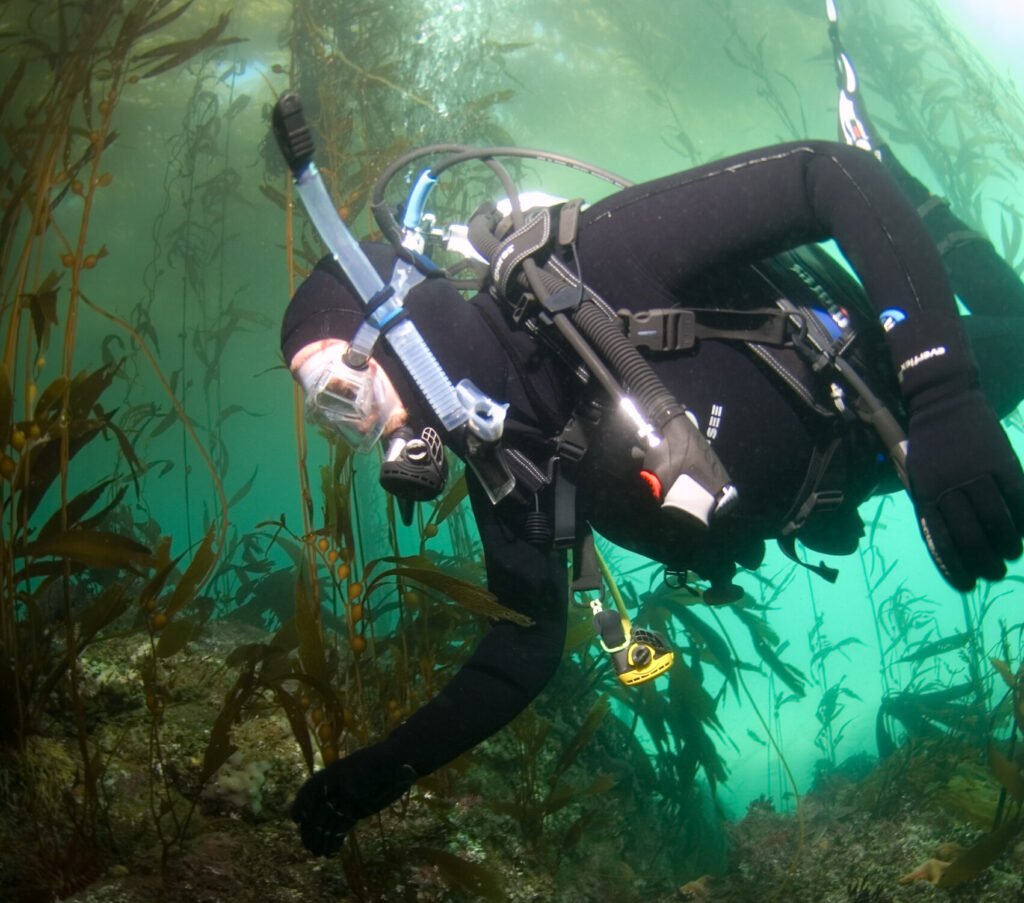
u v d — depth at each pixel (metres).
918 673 5.58
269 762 3.16
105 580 5.22
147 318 7.43
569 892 3.28
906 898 3.02
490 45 6.34
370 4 5.98
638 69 13.38
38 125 3.20
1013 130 7.98
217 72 11.59
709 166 1.92
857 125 2.65
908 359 1.61
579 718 4.68
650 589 5.02
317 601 3.07
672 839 4.40
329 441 2.87
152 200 14.59
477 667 2.09
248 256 15.91
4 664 2.72
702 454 1.62
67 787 2.79
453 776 3.47
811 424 1.91
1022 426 5.62
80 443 3.06
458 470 5.18
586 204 2.05
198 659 3.99
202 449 3.13
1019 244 6.03
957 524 1.46
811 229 1.82
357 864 2.66
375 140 5.81
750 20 13.05
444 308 1.92
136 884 2.44
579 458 1.91
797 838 4.30
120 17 5.91
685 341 1.84
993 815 3.18
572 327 1.78
